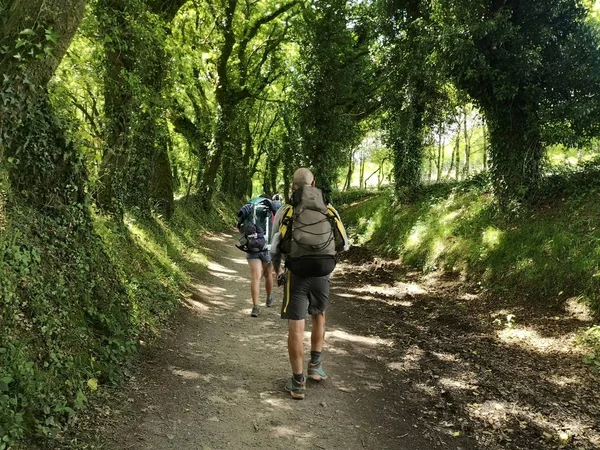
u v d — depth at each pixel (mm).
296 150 20656
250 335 6387
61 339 4051
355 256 14188
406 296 9211
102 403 3855
